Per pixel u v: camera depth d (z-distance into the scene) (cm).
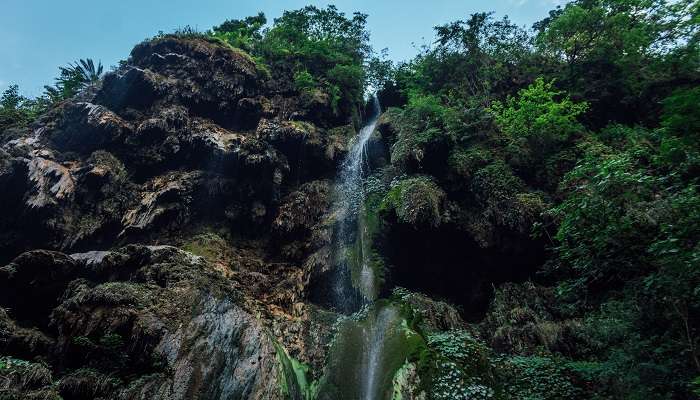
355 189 1291
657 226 570
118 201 1135
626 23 1452
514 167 1177
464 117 1315
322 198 1258
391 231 1095
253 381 687
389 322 881
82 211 1104
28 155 1123
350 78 1736
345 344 874
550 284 1048
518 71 1642
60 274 860
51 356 691
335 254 1105
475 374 736
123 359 648
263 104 1441
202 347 691
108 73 1338
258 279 1016
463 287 1138
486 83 1612
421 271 1139
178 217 1140
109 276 873
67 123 1243
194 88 1363
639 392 588
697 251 488
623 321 648
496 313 1001
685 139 622
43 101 1569
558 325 895
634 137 1148
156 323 686
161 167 1241
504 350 906
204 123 1311
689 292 520
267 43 1739
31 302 841
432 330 871
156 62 1410
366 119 1867
